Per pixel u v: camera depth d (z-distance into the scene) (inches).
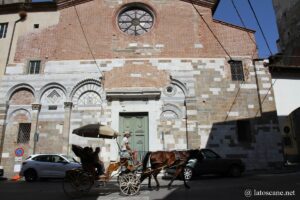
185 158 496.1
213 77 866.1
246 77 869.8
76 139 812.0
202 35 909.2
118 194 443.8
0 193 471.2
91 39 899.4
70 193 445.1
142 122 836.0
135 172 443.8
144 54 885.2
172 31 910.4
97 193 462.0
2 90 859.4
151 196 413.7
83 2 939.3
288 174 671.1
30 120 836.0
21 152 750.5
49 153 783.1
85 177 446.6
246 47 900.0
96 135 506.6
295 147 1139.9
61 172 687.7
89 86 858.8
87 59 880.3
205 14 932.6
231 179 619.5
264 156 807.1
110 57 881.5
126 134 483.8
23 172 697.0
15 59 890.1
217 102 844.0
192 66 874.1
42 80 864.3
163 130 817.5
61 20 925.2
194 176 645.9
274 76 919.7
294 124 1148.5
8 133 826.8
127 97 838.5
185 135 815.1
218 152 804.6
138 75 864.3
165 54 885.8
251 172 755.4
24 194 458.9
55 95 854.5
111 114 829.2
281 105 896.9
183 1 945.5
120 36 904.9
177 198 387.2
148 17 939.3
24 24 929.5
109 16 926.4
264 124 831.1
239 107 842.8
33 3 933.2
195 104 836.6
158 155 487.2
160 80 860.0
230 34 912.3
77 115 833.5
